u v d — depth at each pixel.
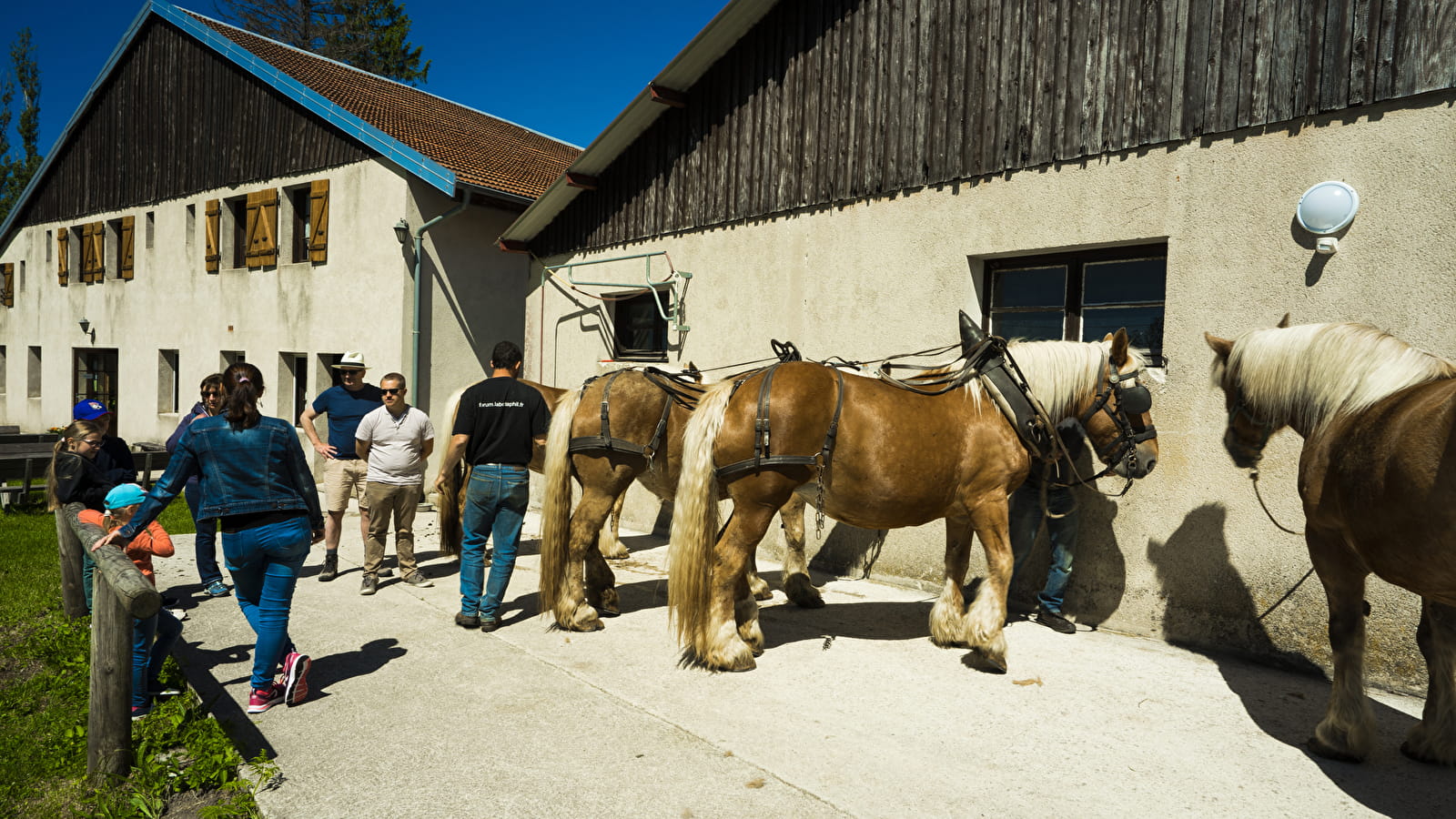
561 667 4.59
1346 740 3.48
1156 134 5.25
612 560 7.54
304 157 12.73
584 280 9.94
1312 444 3.38
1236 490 4.95
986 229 6.13
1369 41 4.46
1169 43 5.21
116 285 16.59
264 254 13.21
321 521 4.05
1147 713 4.03
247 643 5.05
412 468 6.32
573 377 10.13
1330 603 3.50
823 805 3.10
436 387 11.61
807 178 7.43
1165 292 5.44
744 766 3.40
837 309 7.17
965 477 4.60
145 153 15.93
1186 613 5.15
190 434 3.81
